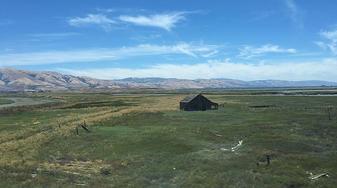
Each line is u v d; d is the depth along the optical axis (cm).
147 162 4397
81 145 5544
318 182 3503
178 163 4256
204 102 10925
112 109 11400
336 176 3703
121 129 6888
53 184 3441
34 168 4056
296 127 6800
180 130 6556
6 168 4012
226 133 6225
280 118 8150
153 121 8075
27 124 8431
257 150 4825
